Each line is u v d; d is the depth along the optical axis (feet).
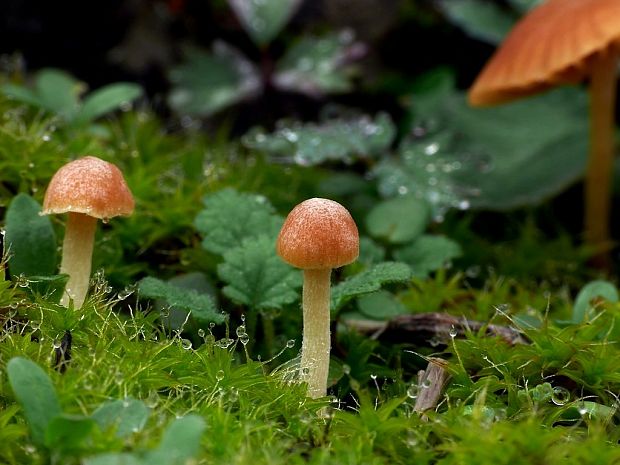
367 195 0.72
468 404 0.47
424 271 0.60
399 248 0.63
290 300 0.51
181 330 0.49
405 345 0.53
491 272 0.65
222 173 0.66
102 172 0.48
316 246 0.45
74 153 0.63
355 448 0.43
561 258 0.71
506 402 0.48
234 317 0.54
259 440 0.43
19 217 0.51
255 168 0.70
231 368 0.48
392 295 0.56
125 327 0.49
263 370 0.47
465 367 0.50
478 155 0.76
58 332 0.48
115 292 0.55
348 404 0.50
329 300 0.48
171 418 0.43
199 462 0.41
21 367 0.41
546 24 0.65
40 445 0.41
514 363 0.49
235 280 0.52
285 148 0.68
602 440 0.44
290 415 0.46
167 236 0.59
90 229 0.50
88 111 0.66
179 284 0.54
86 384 0.44
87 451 0.40
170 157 0.67
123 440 0.41
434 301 0.58
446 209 0.68
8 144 0.60
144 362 0.46
